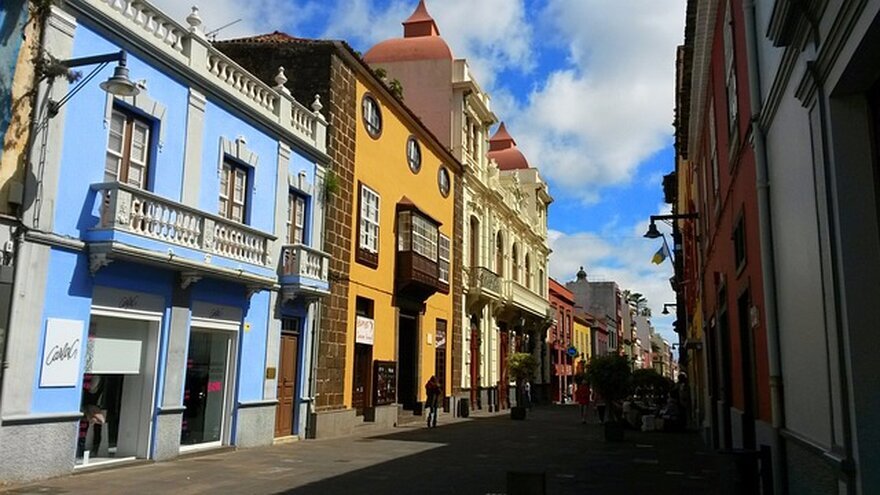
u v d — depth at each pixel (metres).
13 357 9.84
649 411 26.41
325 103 18.95
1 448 9.59
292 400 17.20
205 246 13.20
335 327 18.91
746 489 7.65
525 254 42.62
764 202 8.20
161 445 12.64
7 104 9.95
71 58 10.92
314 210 18.12
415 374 24.66
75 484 9.98
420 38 32.38
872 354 5.09
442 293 27.48
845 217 5.29
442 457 14.47
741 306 11.17
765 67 8.03
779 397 7.85
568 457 15.09
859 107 5.36
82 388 11.22
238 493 9.73
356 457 14.13
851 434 5.19
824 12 5.31
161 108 12.86
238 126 15.16
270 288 15.77
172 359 12.97
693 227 23.41
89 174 11.23
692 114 18.12
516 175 40.09
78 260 10.97
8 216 9.86
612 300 76.19
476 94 31.67
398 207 23.45
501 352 36.53
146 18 12.65
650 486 11.21
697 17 13.71
